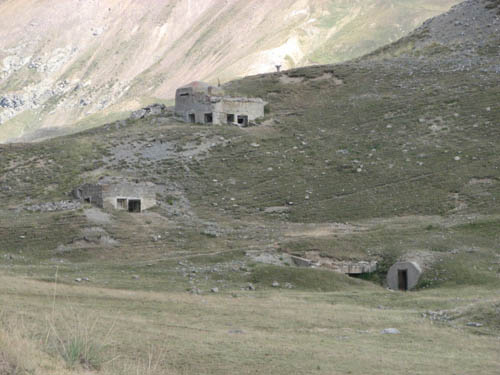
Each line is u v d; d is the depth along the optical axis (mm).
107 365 23094
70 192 81812
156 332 30141
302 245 59812
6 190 84938
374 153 90562
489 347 30656
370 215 74375
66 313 32000
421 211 73688
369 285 52312
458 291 48125
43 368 20672
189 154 95625
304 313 37938
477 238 60062
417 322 36375
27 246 63125
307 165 90125
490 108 97688
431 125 96375
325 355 27719
